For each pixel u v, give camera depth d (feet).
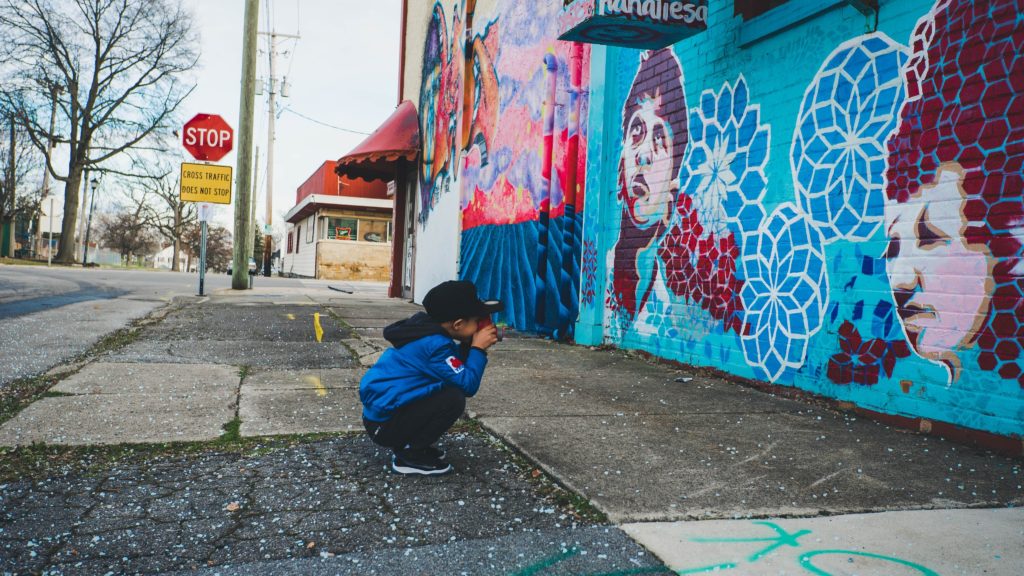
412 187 53.11
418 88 53.01
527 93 30.99
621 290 24.12
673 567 7.05
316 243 115.34
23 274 64.75
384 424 10.03
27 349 20.30
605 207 25.26
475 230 37.99
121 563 7.01
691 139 20.54
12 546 7.32
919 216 13.38
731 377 18.35
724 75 19.16
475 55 38.50
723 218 19.06
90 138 120.16
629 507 8.79
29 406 13.38
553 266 28.27
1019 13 11.69
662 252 21.79
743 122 18.40
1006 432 11.68
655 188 22.30
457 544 7.63
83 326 26.32
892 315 13.92
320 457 10.88
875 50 14.51
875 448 11.94
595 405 15.16
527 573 6.89
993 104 12.05
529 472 10.39
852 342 14.84
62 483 9.36
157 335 24.77
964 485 10.00
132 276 75.15
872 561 7.25
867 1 14.49
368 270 114.42
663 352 21.62
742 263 18.25
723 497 9.25
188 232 211.82
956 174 12.67
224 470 10.13
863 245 14.65
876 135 14.40
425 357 9.93
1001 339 11.84
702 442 12.14
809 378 15.98
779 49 17.24
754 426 13.44
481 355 10.21
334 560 7.16
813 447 11.94
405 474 10.11
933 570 7.05
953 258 12.69
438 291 10.10
